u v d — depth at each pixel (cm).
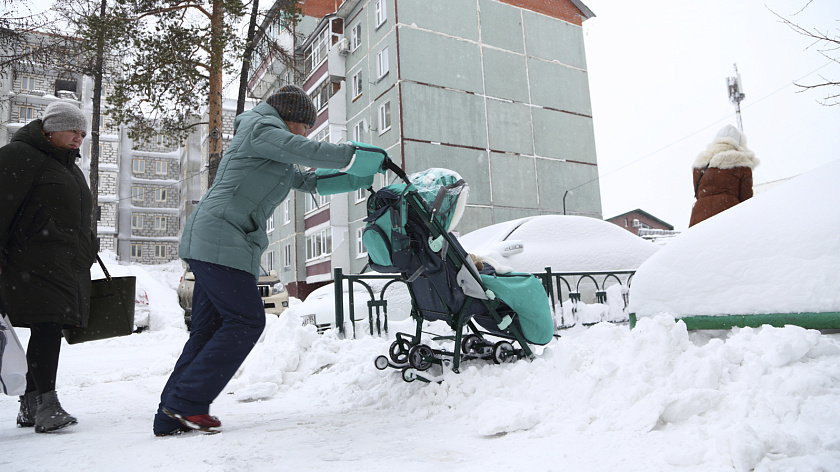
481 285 324
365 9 2678
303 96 310
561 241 779
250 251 275
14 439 263
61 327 295
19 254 278
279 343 489
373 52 2606
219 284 268
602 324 302
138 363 661
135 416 331
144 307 1402
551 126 2805
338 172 331
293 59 1481
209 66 1355
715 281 350
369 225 313
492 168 2581
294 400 376
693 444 192
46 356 284
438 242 305
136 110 1370
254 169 280
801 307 311
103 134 4400
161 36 1282
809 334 251
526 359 348
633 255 796
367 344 500
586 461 190
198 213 275
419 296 340
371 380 377
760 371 236
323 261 2734
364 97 2664
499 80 2678
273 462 207
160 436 259
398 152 2389
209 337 295
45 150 297
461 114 2536
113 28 1265
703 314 350
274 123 286
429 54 2497
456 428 257
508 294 337
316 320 715
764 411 204
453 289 318
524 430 237
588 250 773
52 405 283
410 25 2470
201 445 235
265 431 266
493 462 198
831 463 162
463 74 2577
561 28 2933
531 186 2683
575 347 280
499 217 2562
